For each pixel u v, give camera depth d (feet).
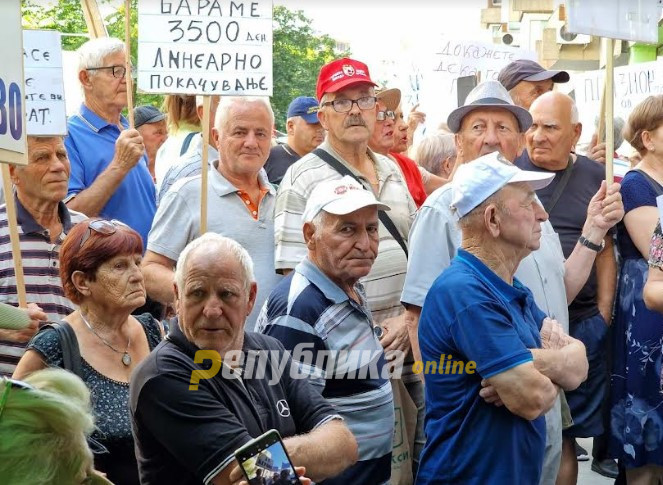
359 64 19.43
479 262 14.43
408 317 17.66
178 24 19.84
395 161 23.27
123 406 14.52
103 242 14.84
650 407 19.22
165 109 30.01
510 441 13.99
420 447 18.86
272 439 11.59
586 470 25.17
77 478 9.12
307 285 15.25
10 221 16.89
